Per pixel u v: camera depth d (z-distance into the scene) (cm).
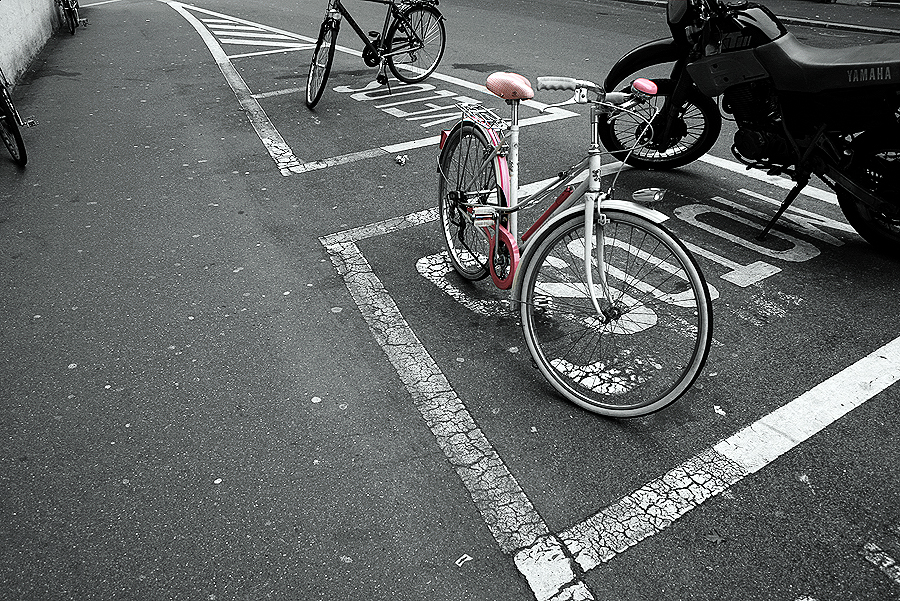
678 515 285
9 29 995
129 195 600
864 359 372
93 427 336
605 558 268
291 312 429
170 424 338
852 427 328
